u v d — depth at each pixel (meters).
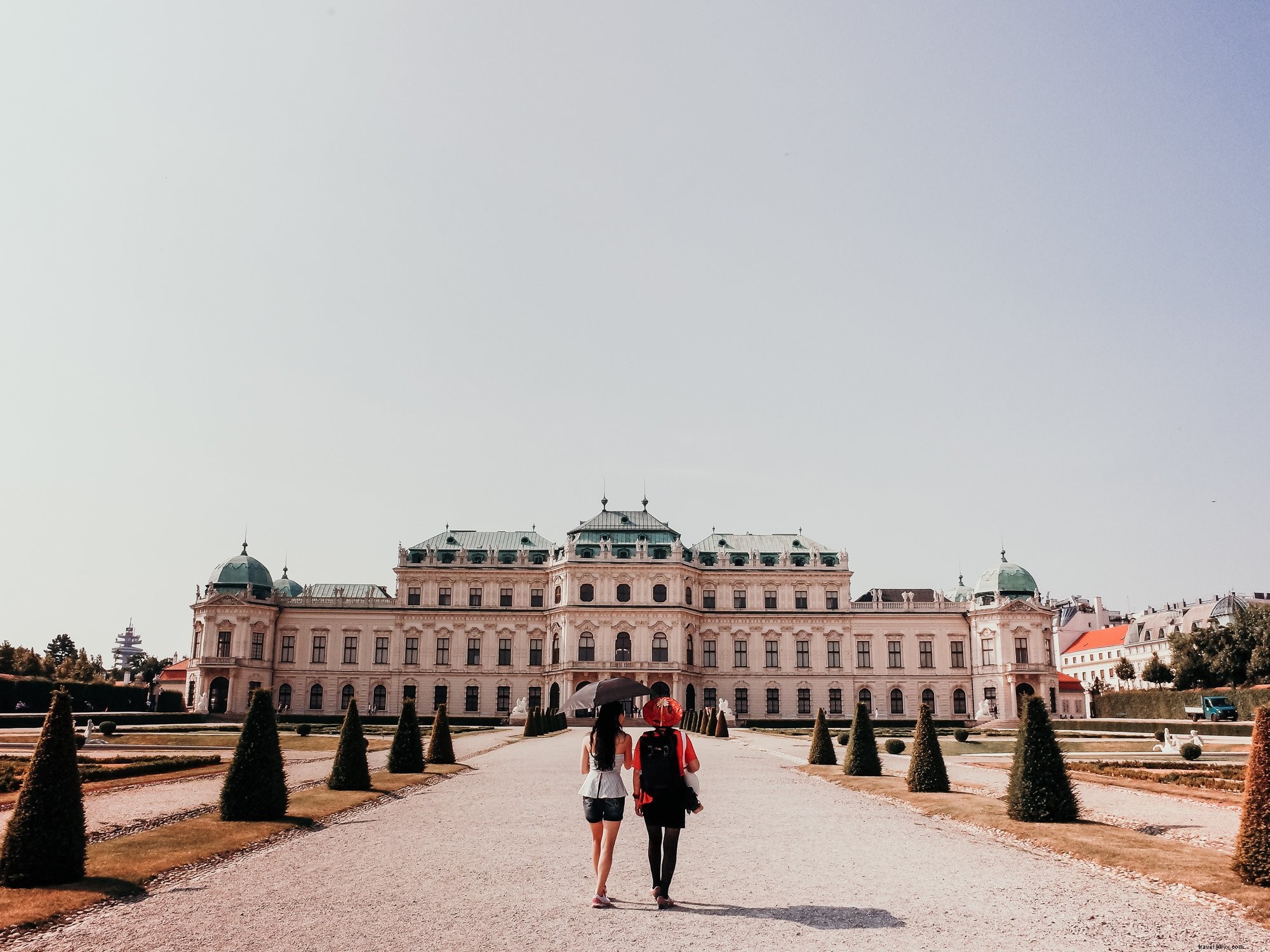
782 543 142.62
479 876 21.75
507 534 142.88
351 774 39.28
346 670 133.12
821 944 16.20
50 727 21.27
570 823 30.34
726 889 20.39
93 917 18.22
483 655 134.12
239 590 130.50
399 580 135.88
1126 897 19.59
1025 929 17.17
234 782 29.95
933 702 134.50
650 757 19.41
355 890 20.27
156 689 163.12
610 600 130.25
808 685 135.00
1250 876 20.20
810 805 35.41
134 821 29.38
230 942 16.41
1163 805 34.31
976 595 137.12
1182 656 134.25
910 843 26.52
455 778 46.62
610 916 18.03
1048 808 28.73
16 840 20.45
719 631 136.12
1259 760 20.64
